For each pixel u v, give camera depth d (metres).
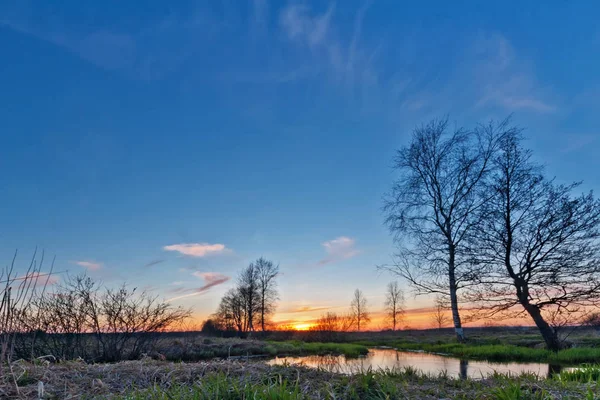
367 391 4.15
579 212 12.85
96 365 5.84
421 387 4.58
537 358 11.09
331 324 26.25
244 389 3.94
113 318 10.76
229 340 15.94
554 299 12.92
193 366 5.52
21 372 4.99
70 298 10.24
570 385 4.34
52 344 9.98
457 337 15.42
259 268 34.31
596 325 12.92
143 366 5.65
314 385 4.41
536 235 13.34
